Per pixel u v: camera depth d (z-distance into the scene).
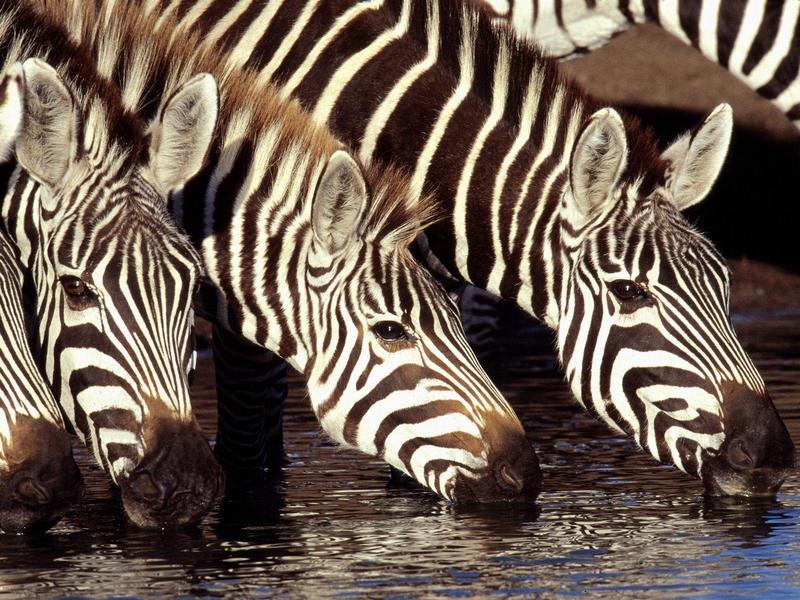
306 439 13.38
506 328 23.42
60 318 9.01
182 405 8.88
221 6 11.94
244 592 7.61
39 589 7.67
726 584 7.78
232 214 10.33
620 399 10.19
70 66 9.52
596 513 9.66
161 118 9.30
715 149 10.45
